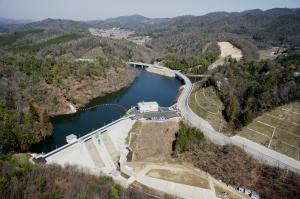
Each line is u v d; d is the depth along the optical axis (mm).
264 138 156625
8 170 99375
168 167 143375
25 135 147750
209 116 193250
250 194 123188
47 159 125375
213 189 126875
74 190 96812
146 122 177500
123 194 105875
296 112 166125
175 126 179250
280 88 183625
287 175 128500
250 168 137750
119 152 154125
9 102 166625
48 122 166125
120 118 181625
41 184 96312
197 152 152375
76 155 137250
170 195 119312
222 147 155500
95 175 119938
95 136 150500
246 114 167875
